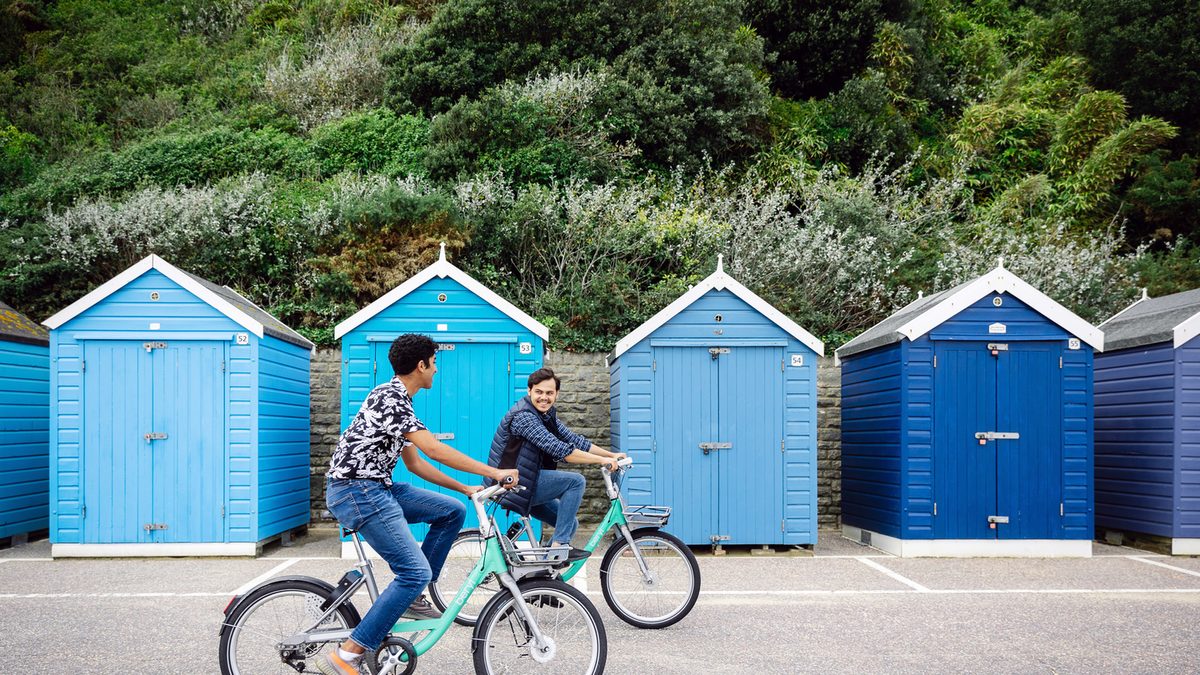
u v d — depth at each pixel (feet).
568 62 54.95
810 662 15.60
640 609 18.56
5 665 15.21
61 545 26.45
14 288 38.19
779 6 66.49
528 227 41.86
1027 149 60.29
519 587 13.08
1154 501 29.14
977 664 15.51
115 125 62.49
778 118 58.49
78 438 26.63
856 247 43.21
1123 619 18.97
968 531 27.86
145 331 26.99
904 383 27.99
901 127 59.06
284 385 29.84
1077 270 43.78
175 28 76.38
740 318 29.04
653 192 47.39
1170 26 62.69
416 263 39.11
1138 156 56.13
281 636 12.80
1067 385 28.22
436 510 13.82
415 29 65.57
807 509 28.73
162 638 17.08
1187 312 29.48
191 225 40.78
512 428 18.03
